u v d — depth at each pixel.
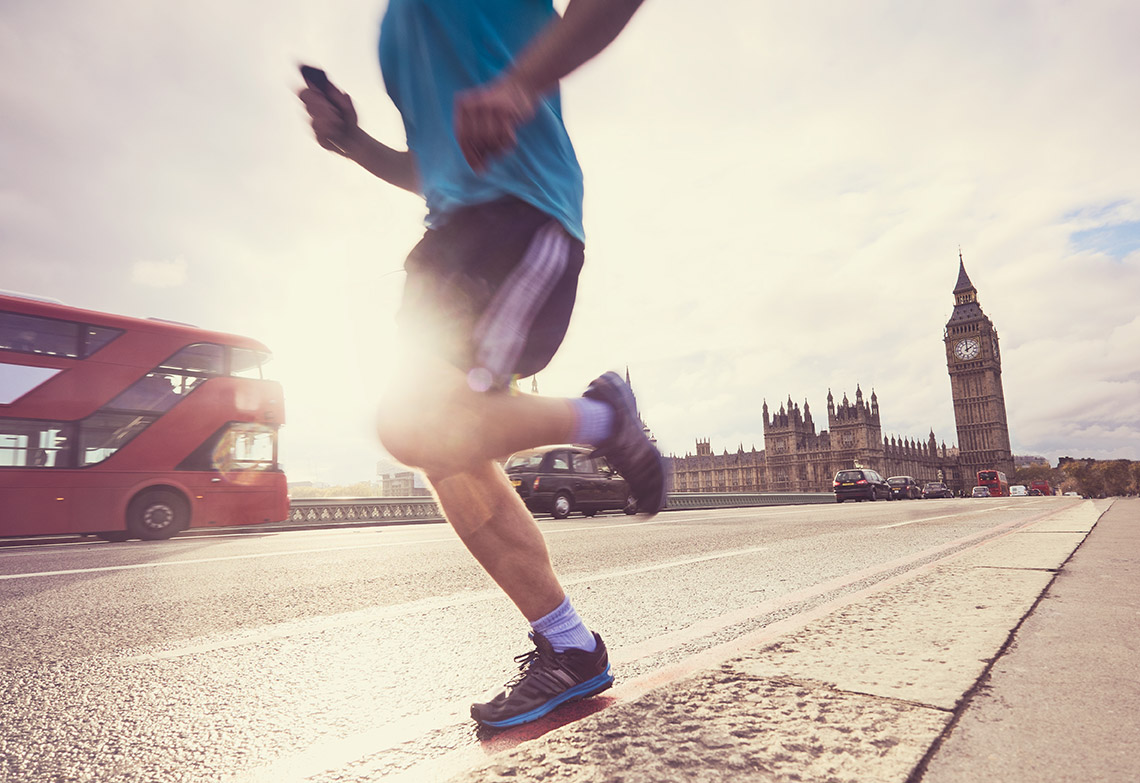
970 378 129.00
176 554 6.42
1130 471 154.38
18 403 9.38
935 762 0.92
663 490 1.52
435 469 1.27
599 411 1.42
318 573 4.70
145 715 1.75
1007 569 2.78
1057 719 1.07
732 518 12.00
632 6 1.05
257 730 1.62
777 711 1.14
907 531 7.45
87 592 3.95
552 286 1.35
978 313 129.88
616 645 2.42
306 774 1.32
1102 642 1.55
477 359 1.24
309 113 1.64
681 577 4.20
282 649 2.47
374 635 2.68
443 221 1.33
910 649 1.52
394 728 1.56
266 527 14.83
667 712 1.16
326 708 1.78
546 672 1.47
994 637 1.60
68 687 2.02
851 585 3.64
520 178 1.33
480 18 1.40
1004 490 78.88
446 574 4.57
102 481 9.85
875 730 1.04
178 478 10.50
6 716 1.75
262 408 11.54
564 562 5.14
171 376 10.71
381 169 1.71
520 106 1.11
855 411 112.19
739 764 0.94
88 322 10.11
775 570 4.46
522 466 15.51
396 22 1.53
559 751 1.02
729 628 2.60
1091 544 3.80
